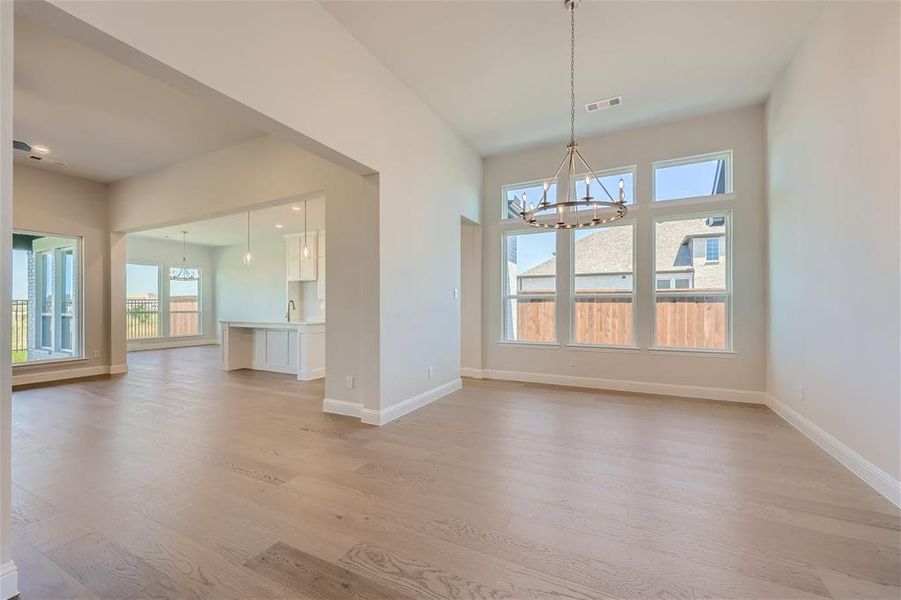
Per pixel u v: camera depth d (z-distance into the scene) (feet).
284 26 8.73
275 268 34.09
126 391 16.79
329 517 6.93
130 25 6.11
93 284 20.38
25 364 18.38
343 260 13.37
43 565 5.63
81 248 20.01
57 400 15.23
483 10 9.71
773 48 11.19
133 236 31.86
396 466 9.08
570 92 13.44
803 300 11.19
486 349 19.57
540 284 18.69
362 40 10.86
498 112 14.87
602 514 7.02
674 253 16.02
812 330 10.65
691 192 15.71
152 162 17.48
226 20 7.55
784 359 12.65
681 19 10.00
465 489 7.97
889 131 7.47
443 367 15.69
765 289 14.39
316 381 18.97
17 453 9.76
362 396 12.87
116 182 20.26
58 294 20.65
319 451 9.97
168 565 5.65
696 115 15.16
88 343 20.30
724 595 5.08
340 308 13.42
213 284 38.06
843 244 9.06
